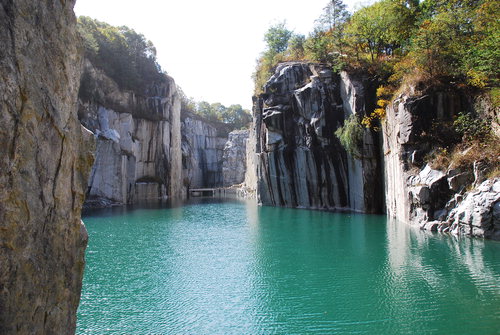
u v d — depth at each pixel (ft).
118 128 239.50
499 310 45.47
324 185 155.12
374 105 131.85
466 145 89.40
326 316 46.21
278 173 173.88
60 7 24.98
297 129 162.91
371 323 43.78
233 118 513.45
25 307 21.31
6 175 19.83
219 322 45.39
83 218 145.89
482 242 74.59
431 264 64.54
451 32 99.35
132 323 45.34
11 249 20.17
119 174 215.72
